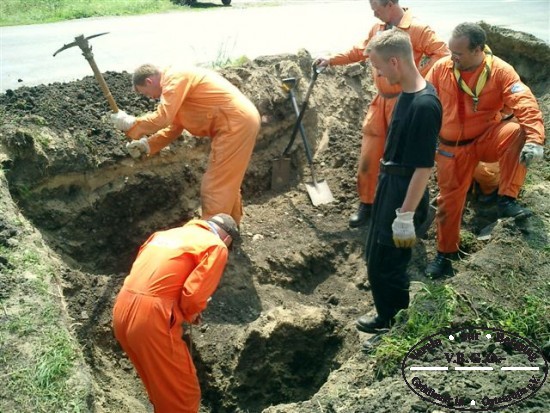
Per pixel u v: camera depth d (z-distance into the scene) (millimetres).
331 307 5891
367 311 5785
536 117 4805
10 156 5512
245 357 5102
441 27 13758
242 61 8359
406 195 4074
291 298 5941
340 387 3793
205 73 5512
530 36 7934
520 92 4871
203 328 5348
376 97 6078
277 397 5230
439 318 4113
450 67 5090
